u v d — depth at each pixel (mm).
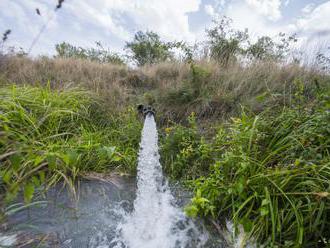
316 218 1277
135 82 5211
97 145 2320
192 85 4219
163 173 2461
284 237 1361
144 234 1551
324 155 1696
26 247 1289
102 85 4469
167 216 1772
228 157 1858
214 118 3527
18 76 4117
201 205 1697
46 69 4723
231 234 1565
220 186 1791
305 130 1832
